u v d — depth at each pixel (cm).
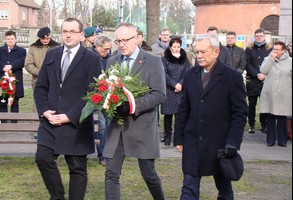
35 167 820
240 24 3231
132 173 798
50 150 584
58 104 582
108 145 570
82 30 591
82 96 583
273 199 692
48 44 996
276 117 1031
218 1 3262
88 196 679
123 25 573
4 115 798
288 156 945
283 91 1002
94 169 814
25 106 1482
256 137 1120
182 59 975
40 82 598
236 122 520
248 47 1143
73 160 590
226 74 527
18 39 2658
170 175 796
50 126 585
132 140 570
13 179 754
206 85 530
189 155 533
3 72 1054
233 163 519
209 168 529
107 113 544
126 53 574
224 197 556
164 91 574
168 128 1008
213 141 528
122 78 552
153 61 576
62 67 589
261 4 3206
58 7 6775
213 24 3297
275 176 809
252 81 1134
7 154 902
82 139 586
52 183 590
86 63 585
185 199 524
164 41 1105
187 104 546
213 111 527
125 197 682
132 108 543
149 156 573
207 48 519
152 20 1847
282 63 1010
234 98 524
